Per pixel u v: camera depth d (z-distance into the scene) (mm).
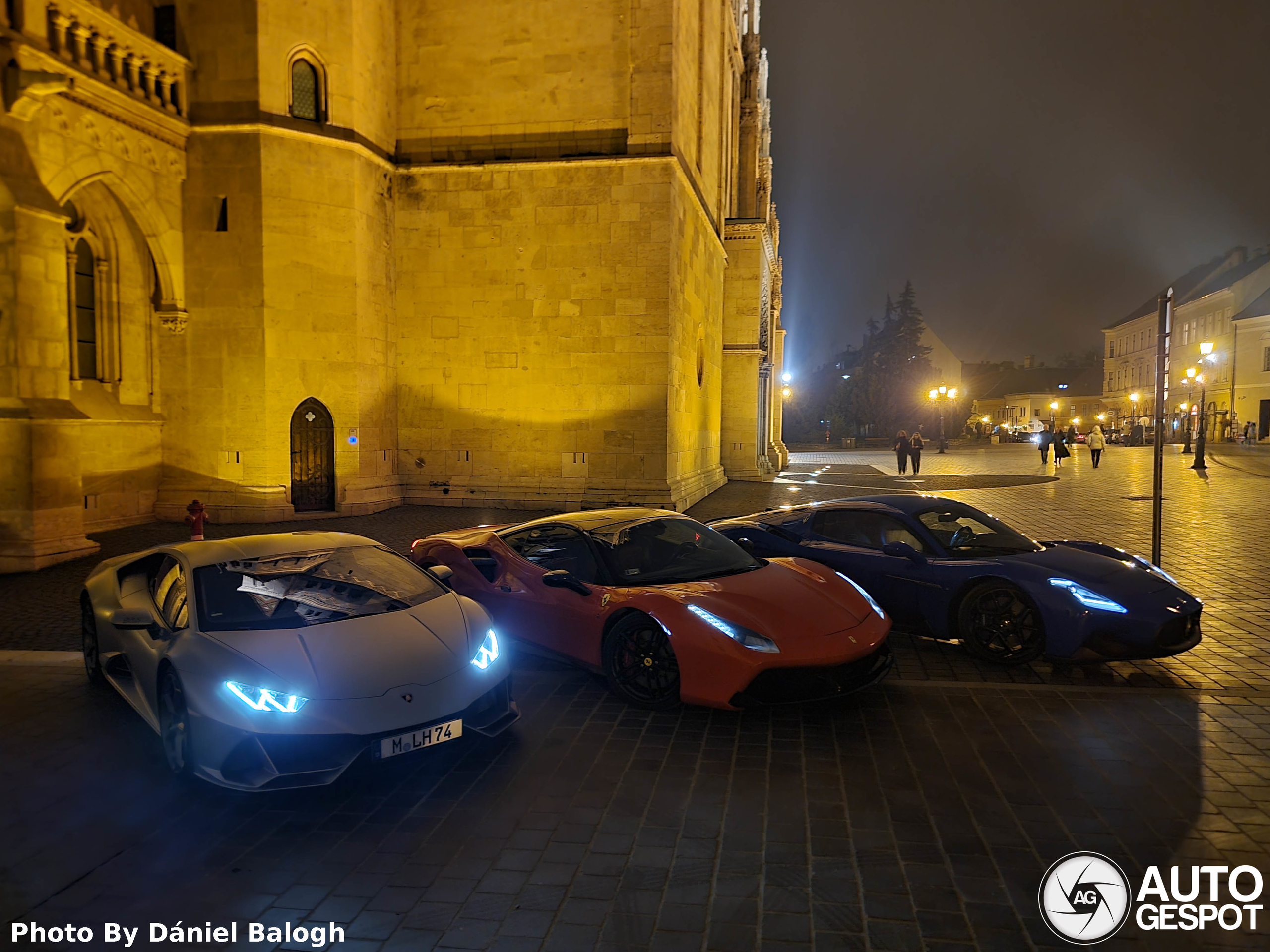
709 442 23656
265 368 15414
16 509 11133
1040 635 6297
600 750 4953
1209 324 58219
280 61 15508
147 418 15203
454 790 4434
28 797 4414
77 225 13836
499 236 17516
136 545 12766
